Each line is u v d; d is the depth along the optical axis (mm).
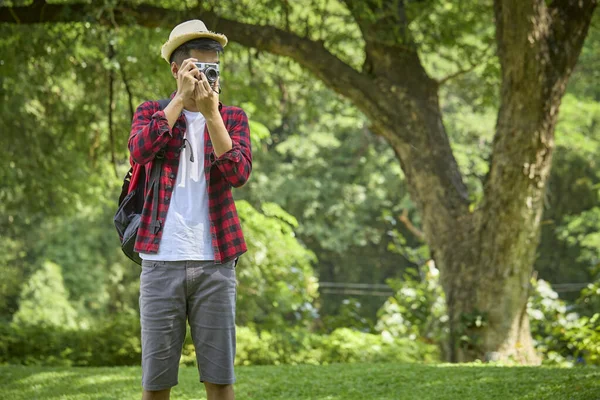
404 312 12875
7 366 7812
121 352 10484
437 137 10695
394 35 10617
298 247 13188
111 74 12953
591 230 28625
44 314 28078
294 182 30281
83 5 10727
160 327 3646
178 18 10719
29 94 15125
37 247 30406
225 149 3605
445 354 11602
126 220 3746
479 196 10516
